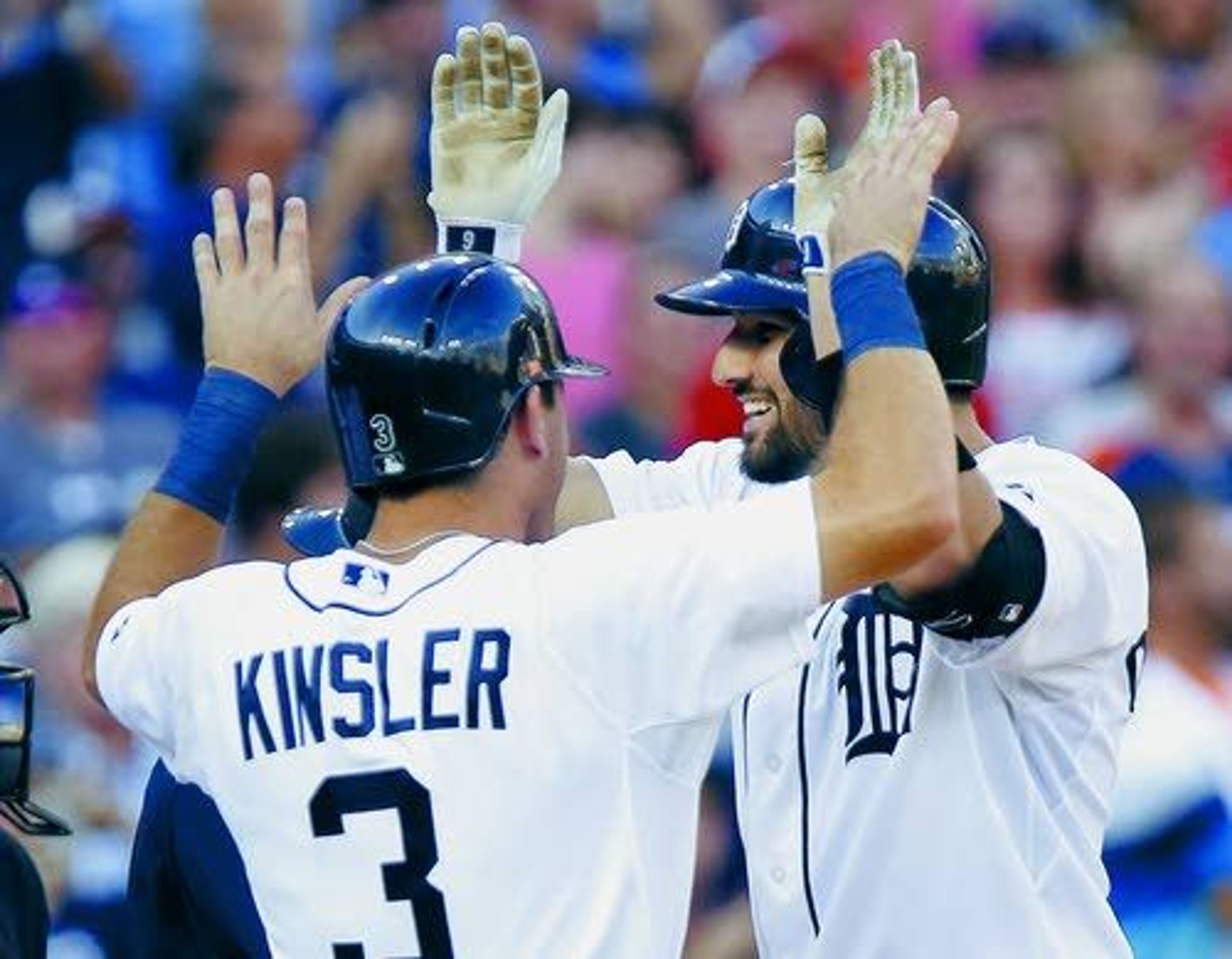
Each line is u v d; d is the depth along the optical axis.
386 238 42.38
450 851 17.12
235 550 33.53
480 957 17.06
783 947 19.88
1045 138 46.50
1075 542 18.69
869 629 19.44
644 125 46.28
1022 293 44.78
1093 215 45.84
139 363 41.50
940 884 19.11
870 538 16.94
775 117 46.12
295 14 46.22
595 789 17.12
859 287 17.41
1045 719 19.19
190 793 18.19
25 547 38.22
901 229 17.56
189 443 19.25
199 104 44.41
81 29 46.03
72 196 44.59
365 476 17.94
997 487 18.98
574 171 44.97
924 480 16.94
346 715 17.36
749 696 19.97
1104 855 33.53
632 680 17.12
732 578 16.98
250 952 17.95
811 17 48.78
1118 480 39.53
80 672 27.22
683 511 17.52
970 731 19.12
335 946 17.30
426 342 17.72
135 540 19.12
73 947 32.00
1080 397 43.44
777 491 17.33
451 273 18.08
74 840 32.22
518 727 17.14
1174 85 49.62
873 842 19.28
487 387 17.75
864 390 17.16
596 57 48.09
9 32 46.16
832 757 19.55
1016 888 19.06
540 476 18.08
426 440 17.73
